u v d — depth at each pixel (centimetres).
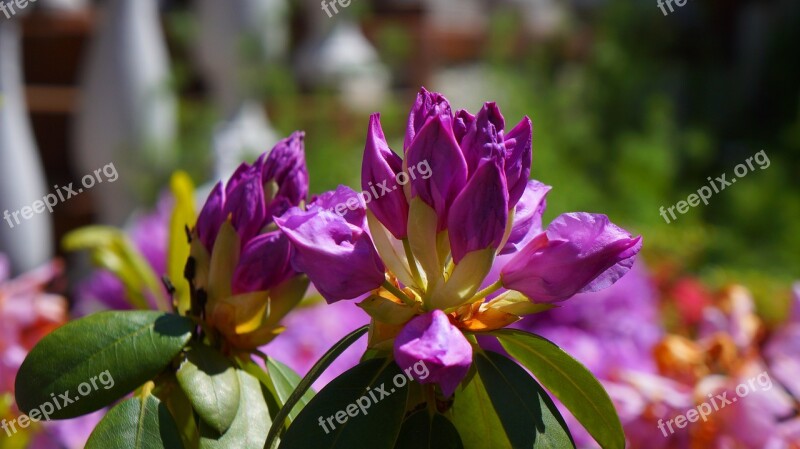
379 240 57
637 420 83
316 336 113
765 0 571
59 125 229
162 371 60
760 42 567
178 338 58
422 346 52
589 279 55
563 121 342
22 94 226
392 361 56
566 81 386
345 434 54
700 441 82
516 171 55
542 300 56
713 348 85
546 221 263
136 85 203
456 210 54
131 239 117
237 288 60
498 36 331
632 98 362
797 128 413
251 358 62
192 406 58
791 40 559
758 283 164
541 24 397
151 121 205
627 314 124
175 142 211
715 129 502
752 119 542
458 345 53
